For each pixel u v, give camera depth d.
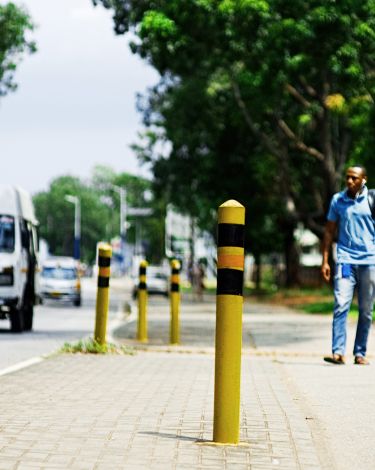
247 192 86.25
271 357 23.75
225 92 71.50
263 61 48.47
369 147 55.56
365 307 20.84
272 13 47.00
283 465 10.56
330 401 15.63
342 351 21.03
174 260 28.27
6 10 58.03
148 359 22.53
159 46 51.12
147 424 13.04
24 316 37.84
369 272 20.75
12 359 23.33
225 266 11.75
